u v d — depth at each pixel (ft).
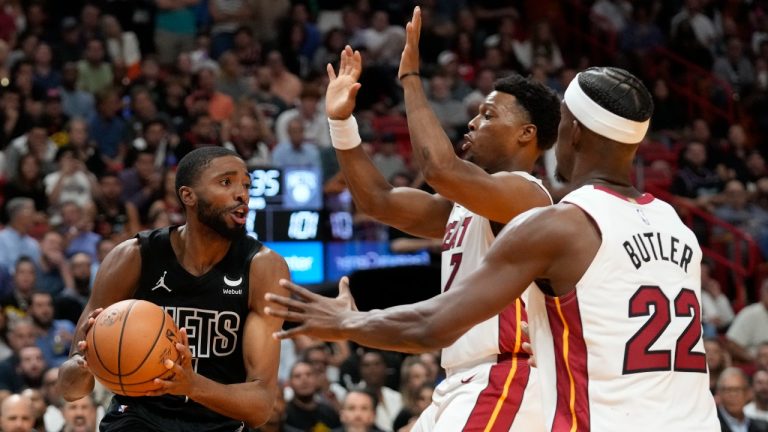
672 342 11.76
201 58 54.03
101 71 50.93
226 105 49.24
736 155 55.21
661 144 55.57
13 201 38.29
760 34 67.41
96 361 13.65
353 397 28.17
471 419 15.01
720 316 43.24
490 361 15.26
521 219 11.93
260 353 15.03
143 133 45.16
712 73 63.10
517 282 11.73
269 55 53.11
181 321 15.15
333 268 37.93
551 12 65.57
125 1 55.21
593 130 12.26
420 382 28.89
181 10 55.57
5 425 23.85
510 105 15.87
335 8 62.64
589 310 11.69
